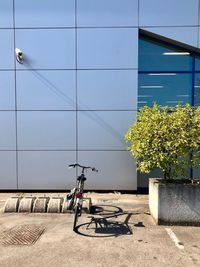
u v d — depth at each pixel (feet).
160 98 27.25
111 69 25.55
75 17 25.39
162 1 25.18
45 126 25.99
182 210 17.62
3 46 25.62
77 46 25.55
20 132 26.03
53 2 25.31
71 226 17.47
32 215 19.57
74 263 12.91
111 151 25.90
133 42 25.35
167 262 13.01
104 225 17.66
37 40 25.57
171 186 17.60
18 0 25.32
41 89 25.85
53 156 26.09
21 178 26.27
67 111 25.90
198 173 26.81
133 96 25.59
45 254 13.76
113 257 13.47
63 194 25.63
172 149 17.56
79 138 25.99
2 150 26.18
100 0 25.20
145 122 18.62
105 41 25.44
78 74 25.70
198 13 25.14
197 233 16.46
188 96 27.32
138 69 27.14
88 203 20.25
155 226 17.54
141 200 23.65
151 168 18.52
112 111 25.75
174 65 27.25
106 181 26.05
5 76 25.79
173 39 25.43
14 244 14.88
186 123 17.62
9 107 25.93
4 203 22.67
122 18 25.27
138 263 12.91
